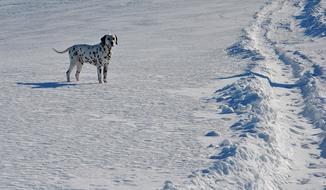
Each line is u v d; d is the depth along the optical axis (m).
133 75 21.22
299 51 26.06
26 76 21.73
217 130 12.30
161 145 10.97
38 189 8.20
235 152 10.09
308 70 20.91
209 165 9.56
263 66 21.92
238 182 8.98
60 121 13.18
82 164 9.60
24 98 16.42
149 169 9.34
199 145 10.97
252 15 46.72
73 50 19.41
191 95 16.84
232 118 13.55
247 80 18.08
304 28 36.38
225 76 20.22
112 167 9.45
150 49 31.06
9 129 12.34
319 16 38.72
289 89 18.28
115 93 17.16
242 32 36.38
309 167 10.49
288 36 33.44
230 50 28.14
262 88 17.02
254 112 13.91
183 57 26.83
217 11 51.69
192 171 9.19
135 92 17.33
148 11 55.66
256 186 8.94
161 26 43.69
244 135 11.52
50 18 56.06
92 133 11.96
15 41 41.16
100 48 18.95
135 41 35.56
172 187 8.16
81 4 67.69
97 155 10.20
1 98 16.48
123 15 53.47
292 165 10.59
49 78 20.89
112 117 13.66
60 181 8.62
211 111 14.45
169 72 21.86
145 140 11.37
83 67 24.27
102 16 54.03
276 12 47.44
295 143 11.99
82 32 43.19
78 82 19.62
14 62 28.42
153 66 23.91
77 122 13.08
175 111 14.44
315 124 13.62
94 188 8.31
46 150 10.51
